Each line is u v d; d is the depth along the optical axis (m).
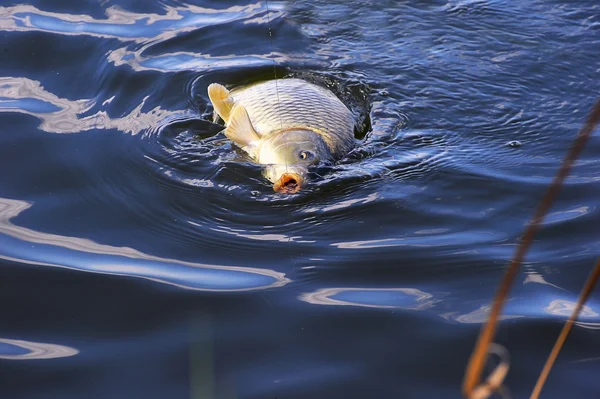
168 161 5.85
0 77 6.87
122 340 4.03
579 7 8.23
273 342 4.00
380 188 5.58
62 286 4.45
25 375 3.76
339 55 7.57
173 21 8.00
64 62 7.14
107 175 5.59
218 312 4.24
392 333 4.06
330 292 4.44
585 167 5.78
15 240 4.85
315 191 5.54
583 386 3.66
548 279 4.50
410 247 4.87
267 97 6.34
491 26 7.95
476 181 5.64
